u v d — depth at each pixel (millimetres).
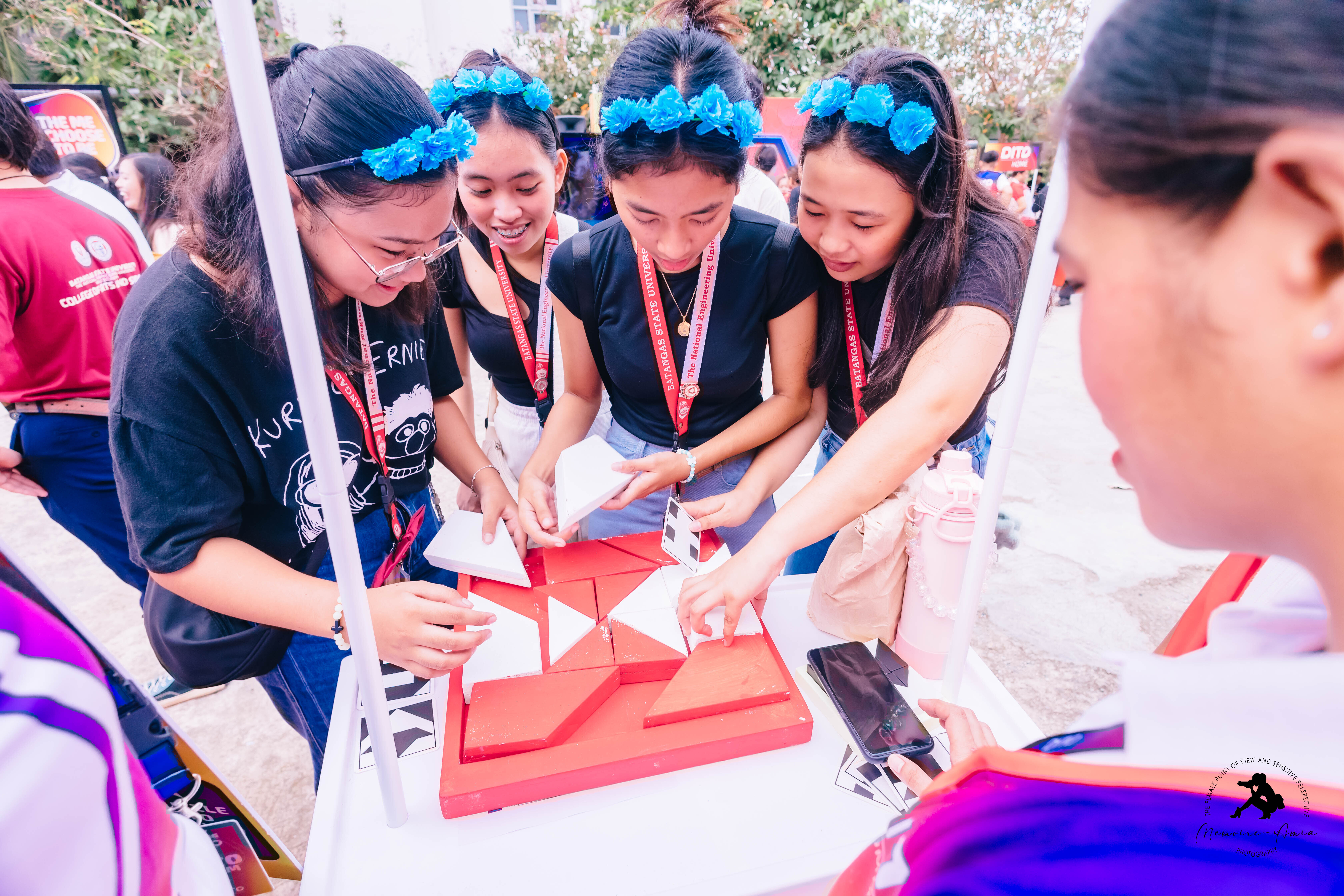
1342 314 170
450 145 714
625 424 1428
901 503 845
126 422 725
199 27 4281
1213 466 218
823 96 865
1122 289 212
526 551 1004
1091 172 209
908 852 250
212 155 722
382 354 985
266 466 850
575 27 4859
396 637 708
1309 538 214
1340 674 201
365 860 644
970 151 981
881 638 897
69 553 2518
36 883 294
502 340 1606
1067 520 2549
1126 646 1971
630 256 1187
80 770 320
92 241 1549
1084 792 225
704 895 610
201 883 448
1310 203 167
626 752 694
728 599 781
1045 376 3717
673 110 847
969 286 907
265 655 875
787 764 730
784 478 1198
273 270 412
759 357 1257
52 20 3902
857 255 952
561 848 652
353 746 772
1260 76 162
